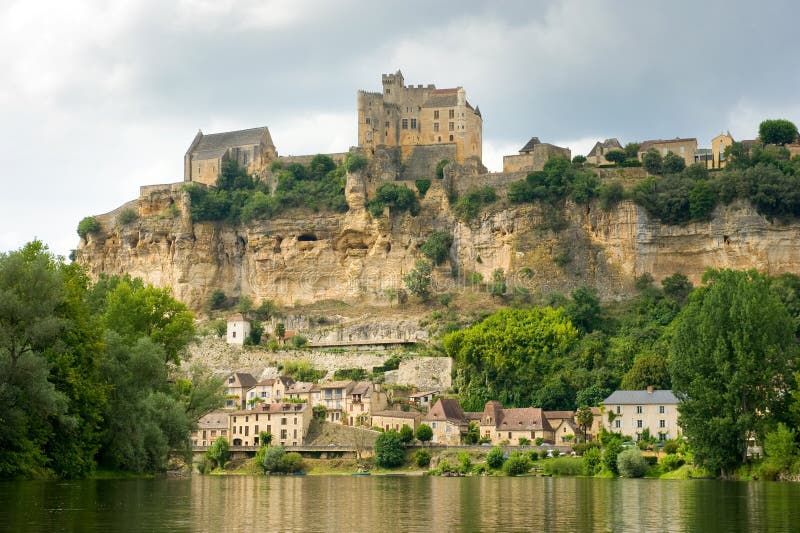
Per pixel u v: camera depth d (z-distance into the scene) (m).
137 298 176.88
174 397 170.12
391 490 151.38
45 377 128.38
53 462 138.00
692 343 164.88
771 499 124.44
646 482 164.62
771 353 158.50
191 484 147.12
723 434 158.38
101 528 91.69
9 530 89.56
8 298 128.50
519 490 149.25
